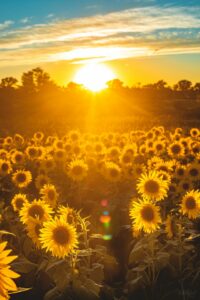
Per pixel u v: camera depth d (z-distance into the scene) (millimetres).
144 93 141750
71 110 77438
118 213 8312
